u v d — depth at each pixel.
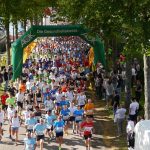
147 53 18.52
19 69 38.31
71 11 23.97
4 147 22.31
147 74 21.44
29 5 33.72
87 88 37.69
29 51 42.38
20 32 61.56
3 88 37.81
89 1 20.72
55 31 36.81
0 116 23.47
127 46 19.17
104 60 38.41
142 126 15.57
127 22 18.42
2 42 74.38
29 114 23.00
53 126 23.25
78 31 36.84
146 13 18.11
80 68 40.84
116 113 23.75
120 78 32.38
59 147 21.50
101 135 24.23
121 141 22.98
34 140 19.77
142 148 15.25
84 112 25.27
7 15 32.62
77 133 24.61
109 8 19.08
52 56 62.28
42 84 31.00
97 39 37.09
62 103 26.34
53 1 34.81
